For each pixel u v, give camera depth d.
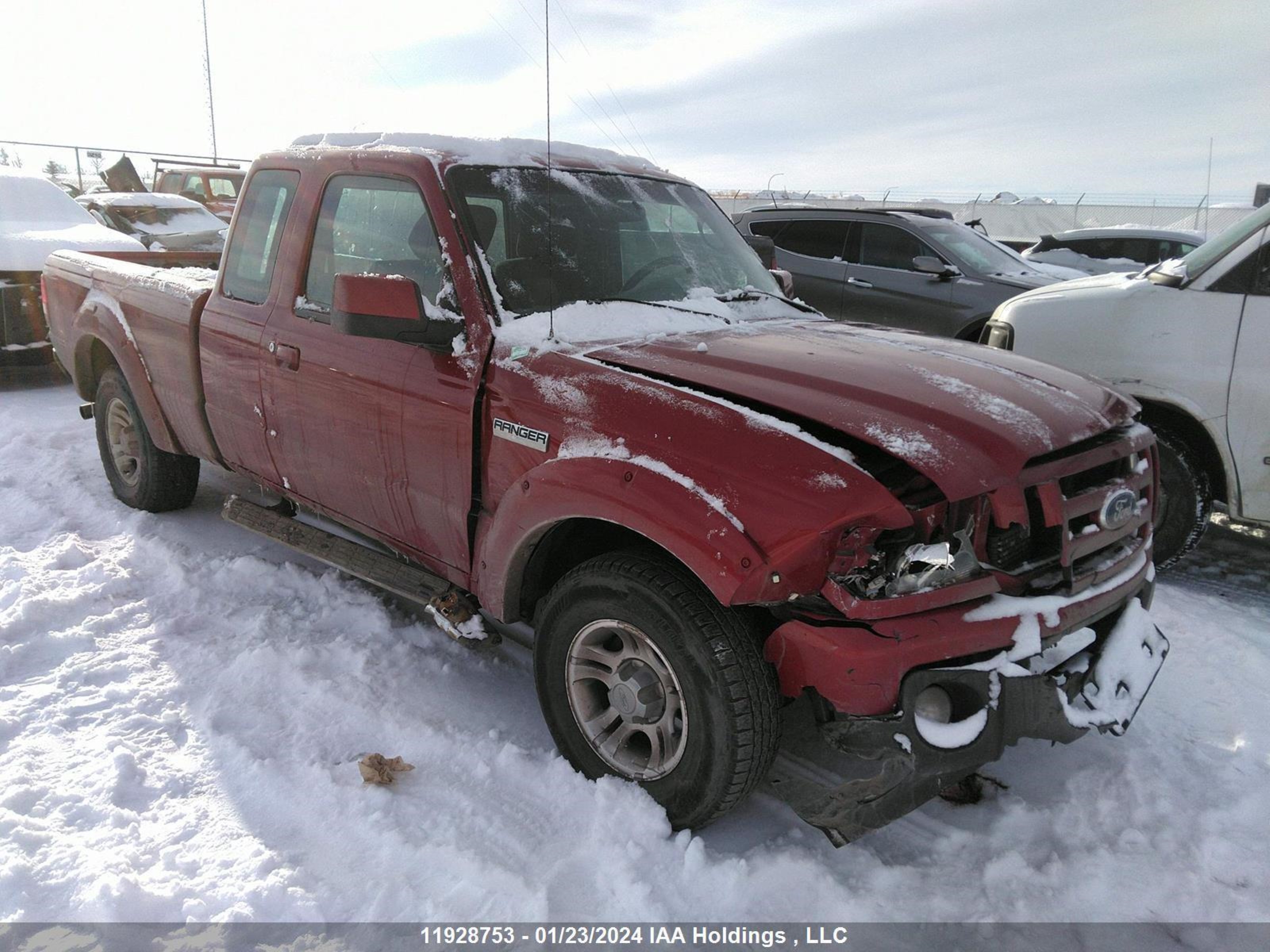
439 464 2.99
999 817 2.72
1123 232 13.16
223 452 4.12
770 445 2.32
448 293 3.02
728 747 2.35
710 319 3.25
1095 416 2.69
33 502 5.00
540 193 3.33
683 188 4.00
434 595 3.22
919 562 2.22
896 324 8.60
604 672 2.68
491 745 2.96
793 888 2.41
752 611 2.42
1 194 9.00
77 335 4.86
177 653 3.48
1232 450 4.19
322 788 2.71
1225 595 4.44
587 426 2.58
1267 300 4.07
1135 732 3.17
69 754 2.83
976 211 23.66
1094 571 2.58
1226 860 2.54
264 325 3.61
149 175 20.98
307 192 3.55
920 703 2.28
